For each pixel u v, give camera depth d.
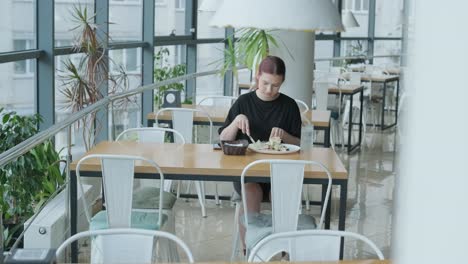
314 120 5.11
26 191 3.87
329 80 8.20
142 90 4.83
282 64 3.65
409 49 0.41
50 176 4.16
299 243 2.13
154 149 3.65
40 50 4.92
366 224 4.75
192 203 5.11
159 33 7.50
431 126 0.36
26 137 4.02
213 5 5.30
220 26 2.44
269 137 3.67
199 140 5.74
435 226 0.36
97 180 4.64
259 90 3.70
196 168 3.19
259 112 3.69
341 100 8.24
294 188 2.99
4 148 3.92
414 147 0.38
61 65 5.33
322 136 7.74
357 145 7.89
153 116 5.32
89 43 5.37
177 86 7.50
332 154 3.59
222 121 5.33
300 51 5.60
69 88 5.19
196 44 8.31
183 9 8.12
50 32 4.95
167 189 4.75
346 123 8.97
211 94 8.68
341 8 12.21
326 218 3.38
